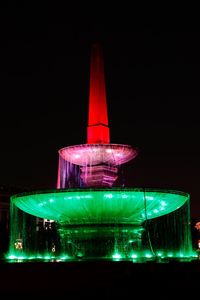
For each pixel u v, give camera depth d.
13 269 14.98
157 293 14.73
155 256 22.52
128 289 14.45
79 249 21.34
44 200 20.44
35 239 53.16
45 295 14.51
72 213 20.75
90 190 19.66
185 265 15.75
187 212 32.25
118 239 21.16
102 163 23.14
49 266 14.81
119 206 20.28
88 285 14.44
